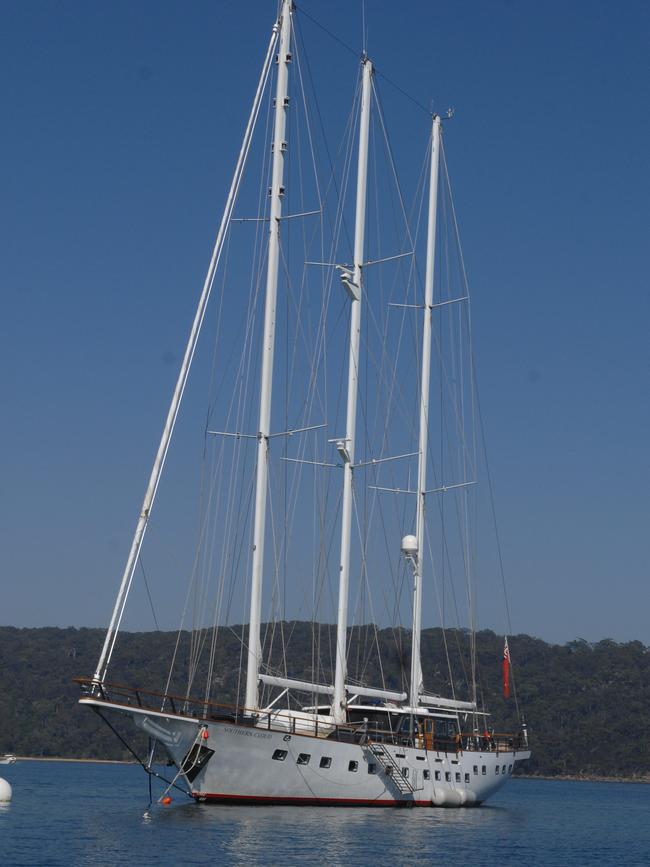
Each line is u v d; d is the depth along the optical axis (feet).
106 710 135.23
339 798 151.84
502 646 539.70
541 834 161.99
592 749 493.36
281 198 154.20
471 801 177.88
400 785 159.33
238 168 156.15
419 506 185.06
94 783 275.59
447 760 169.89
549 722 507.71
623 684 529.86
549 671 534.78
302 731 148.05
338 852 118.83
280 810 144.87
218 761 139.74
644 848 153.07
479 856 127.03
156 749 149.28
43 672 505.66
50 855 112.57
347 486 162.91
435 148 198.39
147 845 118.83
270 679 150.51
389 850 123.65
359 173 171.83
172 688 396.37
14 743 463.42
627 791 389.39
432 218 196.75
